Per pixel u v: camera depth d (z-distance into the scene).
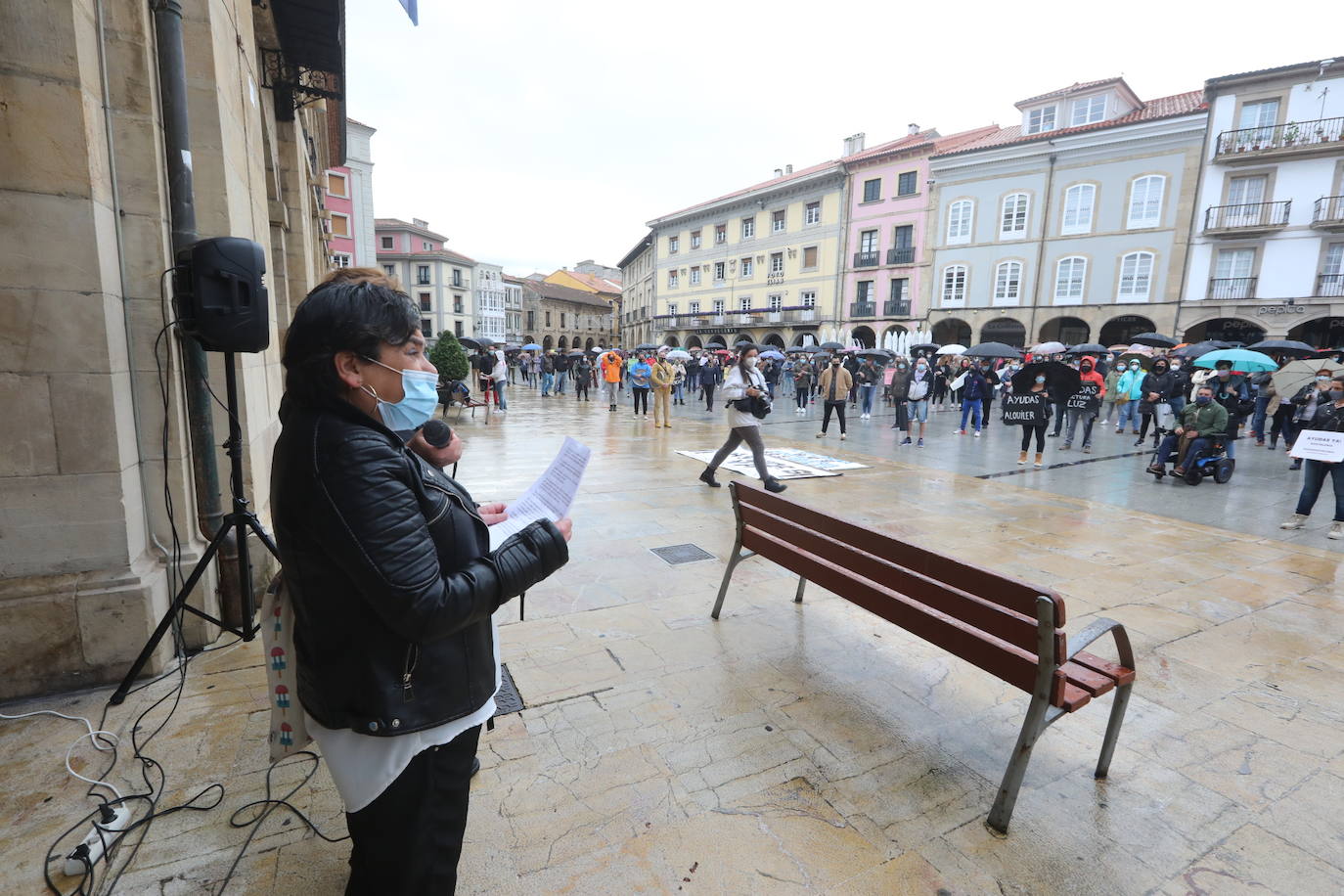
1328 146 21.86
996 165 29.47
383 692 1.24
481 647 1.42
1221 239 24.44
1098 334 27.66
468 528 1.37
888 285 34.03
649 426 13.45
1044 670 2.00
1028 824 2.12
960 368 19.70
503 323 69.44
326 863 1.87
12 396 2.51
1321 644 3.54
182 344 3.06
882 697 2.88
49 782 2.18
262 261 2.63
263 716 2.58
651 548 5.00
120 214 2.80
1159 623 3.80
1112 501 7.15
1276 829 2.13
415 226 59.88
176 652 3.03
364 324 1.21
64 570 2.69
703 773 2.32
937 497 7.16
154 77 2.83
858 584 2.79
